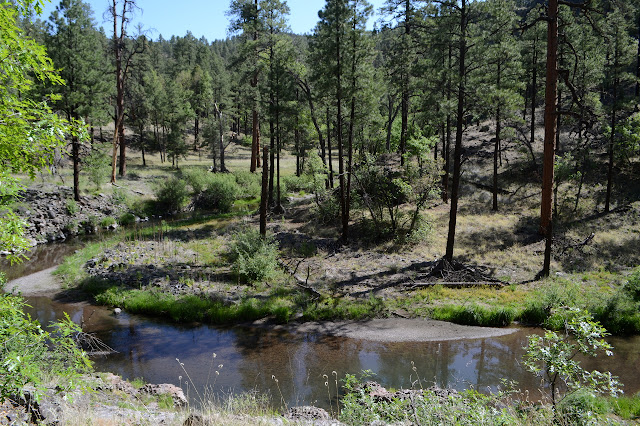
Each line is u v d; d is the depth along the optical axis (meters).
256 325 15.85
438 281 18.70
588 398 6.52
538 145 37.06
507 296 17.03
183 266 21.47
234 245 22.27
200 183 41.16
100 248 24.75
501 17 19.12
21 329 4.98
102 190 36.00
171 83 60.12
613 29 24.30
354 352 13.53
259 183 43.97
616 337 14.12
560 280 18.11
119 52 39.56
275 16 28.05
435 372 12.09
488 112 18.52
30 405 5.58
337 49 21.95
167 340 14.51
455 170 18.83
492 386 11.11
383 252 23.20
